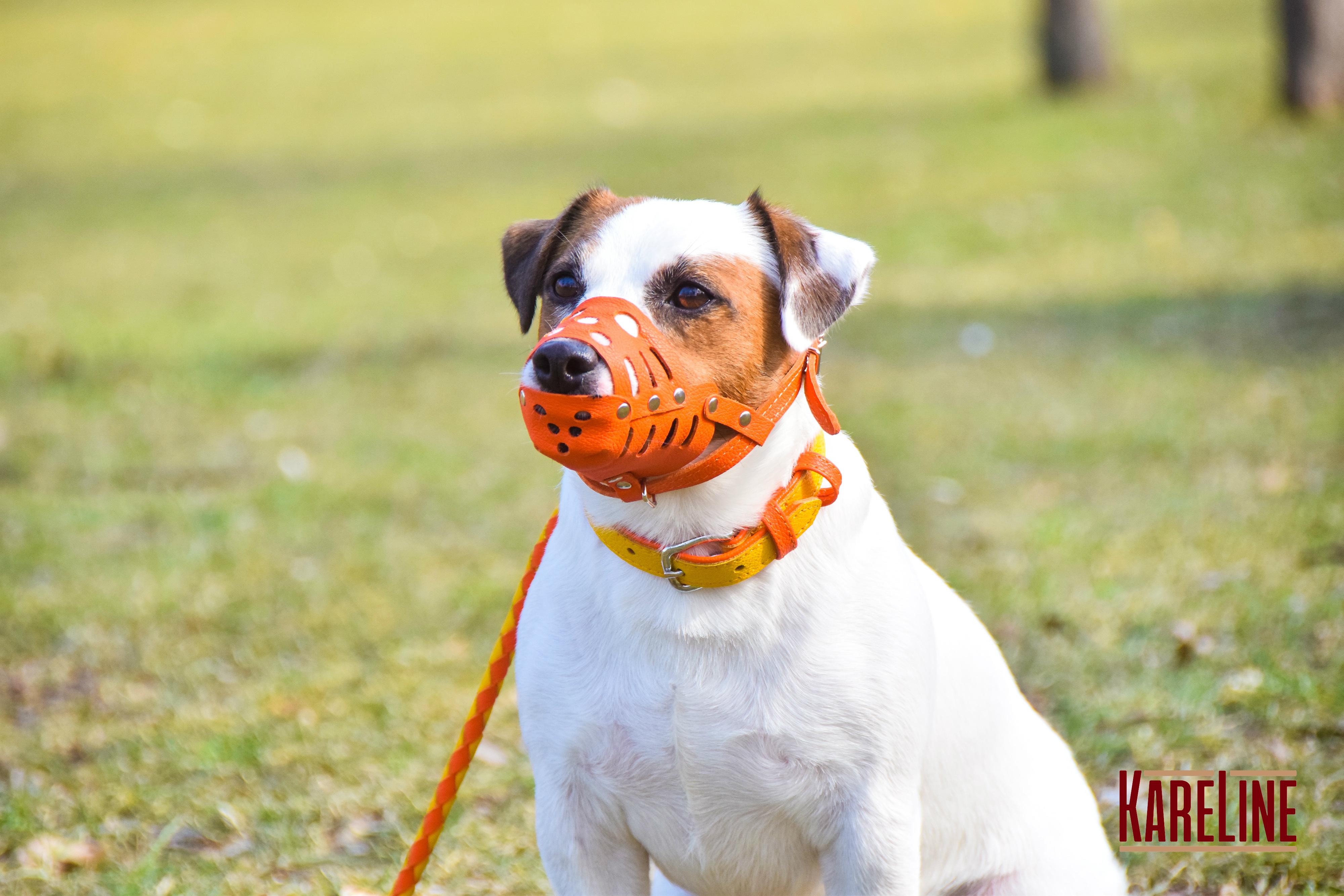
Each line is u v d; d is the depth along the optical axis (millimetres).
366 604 5305
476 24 26938
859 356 8547
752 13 25906
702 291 2469
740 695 2508
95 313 10641
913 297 9820
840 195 12789
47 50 26641
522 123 18391
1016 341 8570
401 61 23922
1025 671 4473
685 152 15469
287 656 4883
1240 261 9695
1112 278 9734
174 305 10828
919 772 2598
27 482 6820
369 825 3785
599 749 2572
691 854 2641
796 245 2582
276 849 3664
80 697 4566
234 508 6387
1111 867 3074
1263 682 4215
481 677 4680
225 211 14500
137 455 7254
